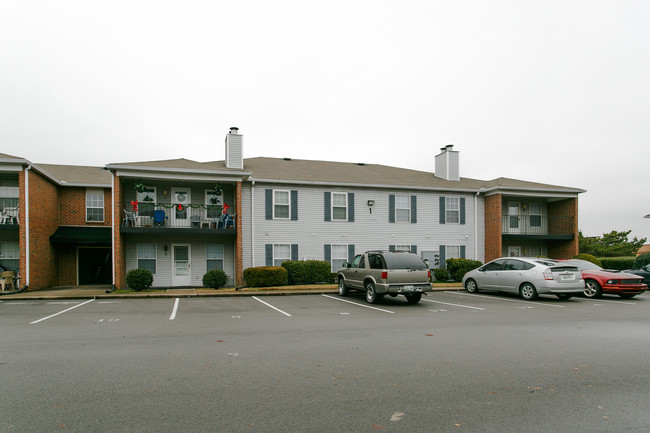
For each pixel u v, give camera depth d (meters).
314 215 20.97
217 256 20.02
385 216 22.12
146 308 12.14
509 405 4.48
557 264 14.18
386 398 4.68
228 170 18.58
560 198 24.62
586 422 4.03
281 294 16.03
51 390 4.88
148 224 19.12
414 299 13.61
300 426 3.92
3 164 16.09
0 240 17.98
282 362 6.17
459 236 23.27
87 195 20.94
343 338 7.93
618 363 6.16
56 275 19.83
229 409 4.32
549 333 8.48
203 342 7.52
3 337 7.91
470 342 7.59
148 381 5.24
